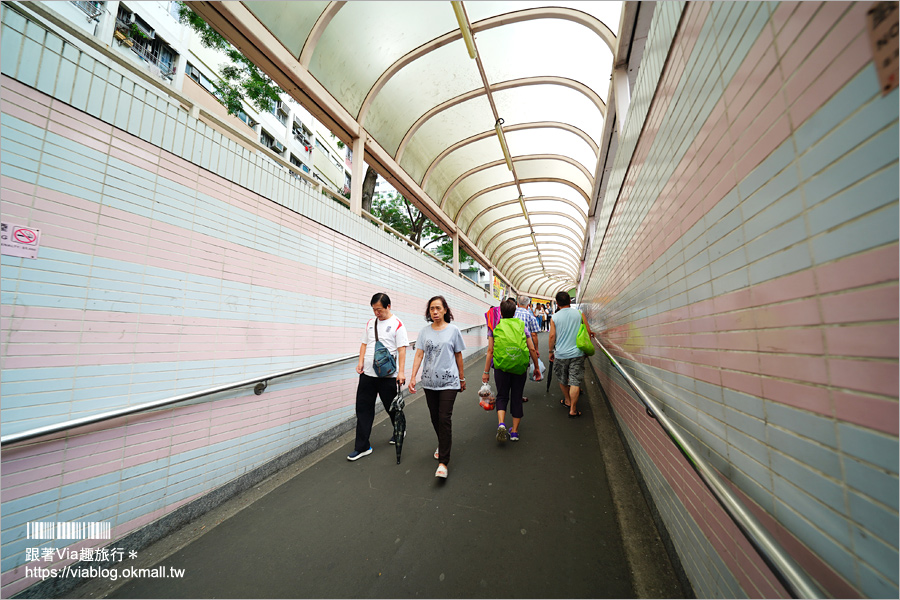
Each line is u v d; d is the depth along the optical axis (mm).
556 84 5828
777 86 899
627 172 3047
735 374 1180
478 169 8719
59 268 1848
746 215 1074
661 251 2023
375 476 3014
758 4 982
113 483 2010
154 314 2273
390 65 5262
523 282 22031
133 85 2242
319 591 1788
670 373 1896
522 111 6750
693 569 1554
